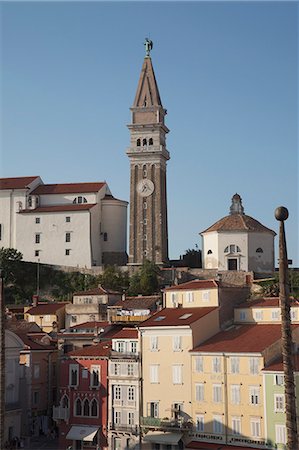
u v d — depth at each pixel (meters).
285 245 40.16
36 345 117.38
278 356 94.00
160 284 181.25
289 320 39.69
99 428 104.50
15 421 107.56
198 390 97.44
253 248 178.25
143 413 102.12
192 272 180.62
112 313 133.88
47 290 191.00
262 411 90.38
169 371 100.75
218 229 179.62
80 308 151.25
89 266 193.12
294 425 38.81
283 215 39.75
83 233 195.25
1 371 54.78
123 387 104.25
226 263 178.38
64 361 110.00
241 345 95.62
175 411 98.75
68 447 103.38
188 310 108.06
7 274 187.25
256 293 138.50
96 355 107.00
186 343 99.75
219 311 105.81
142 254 196.12
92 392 106.31
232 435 92.94
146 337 104.00
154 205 198.38
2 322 55.59
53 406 115.25
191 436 96.88
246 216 185.12
